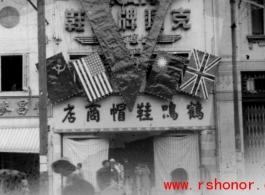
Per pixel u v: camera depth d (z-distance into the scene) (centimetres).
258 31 2316
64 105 2206
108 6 2197
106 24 2188
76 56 2256
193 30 2272
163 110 2211
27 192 2192
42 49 1722
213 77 2214
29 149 2166
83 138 2227
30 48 2255
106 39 2183
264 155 2295
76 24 2241
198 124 2222
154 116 2208
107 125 2200
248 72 2300
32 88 2245
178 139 2247
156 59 2194
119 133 2262
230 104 2259
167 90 2186
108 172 2177
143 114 2205
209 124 2228
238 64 2288
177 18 2261
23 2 2266
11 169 2222
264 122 2306
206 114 2230
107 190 2095
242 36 2300
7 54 2252
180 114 2216
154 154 2252
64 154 2216
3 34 2258
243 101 2300
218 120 2255
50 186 2194
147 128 2202
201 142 2256
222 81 2264
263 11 2306
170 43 2262
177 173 2236
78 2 2252
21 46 2256
